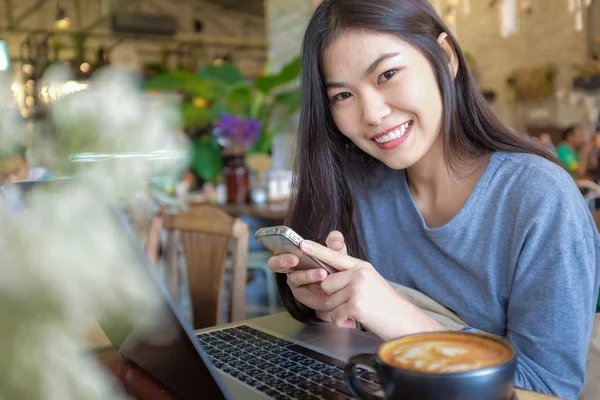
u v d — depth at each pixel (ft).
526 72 21.02
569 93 19.66
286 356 2.60
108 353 2.50
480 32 22.63
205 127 12.10
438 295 3.49
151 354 2.03
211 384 1.77
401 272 3.69
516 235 3.00
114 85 1.14
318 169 3.61
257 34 35.09
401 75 2.95
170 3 32.27
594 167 14.49
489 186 3.20
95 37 28.84
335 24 2.95
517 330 2.94
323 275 2.77
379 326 2.44
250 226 9.91
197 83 12.25
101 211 1.06
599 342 3.15
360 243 3.79
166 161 1.17
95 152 1.12
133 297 1.08
